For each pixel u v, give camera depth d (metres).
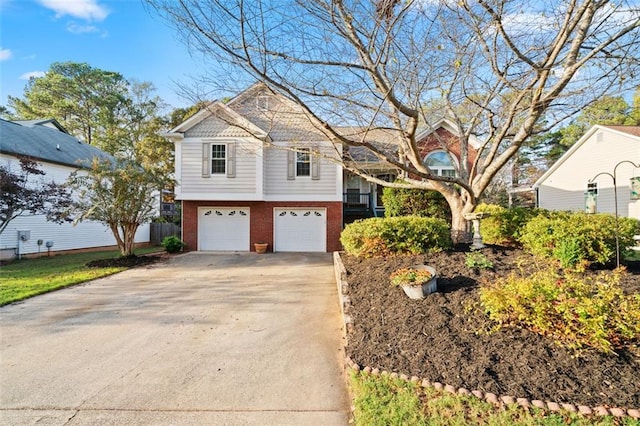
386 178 16.50
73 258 12.58
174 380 3.43
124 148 26.80
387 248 6.43
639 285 4.15
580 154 15.71
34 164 11.30
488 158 6.44
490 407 2.57
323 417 2.82
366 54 4.52
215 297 6.70
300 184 14.38
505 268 5.11
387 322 3.98
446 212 12.49
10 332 4.78
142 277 8.73
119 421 2.76
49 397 3.12
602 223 5.42
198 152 13.84
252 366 3.73
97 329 4.90
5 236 12.19
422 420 2.57
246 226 14.39
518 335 3.32
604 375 2.73
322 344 4.34
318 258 12.17
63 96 26.80
